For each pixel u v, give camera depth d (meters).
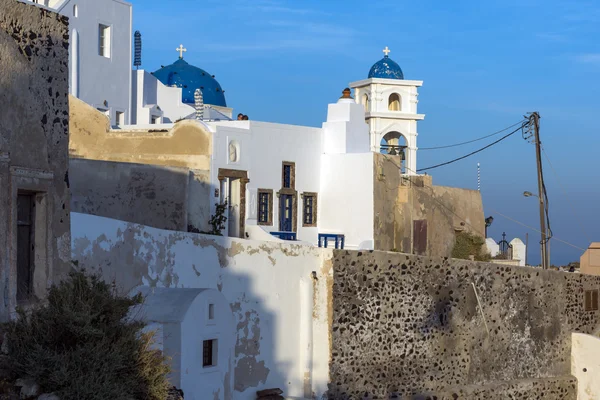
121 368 17.30
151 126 40.78
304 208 42.16
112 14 45.97
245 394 25.36
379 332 28.61
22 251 18.53
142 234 22.30
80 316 17.03
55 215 18.95
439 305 30.53
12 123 17.77
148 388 17.58
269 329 26.12
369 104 61.62
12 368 16.80
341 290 27.55
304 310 27.06
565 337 35.56
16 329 17.12
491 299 32.34
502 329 32.75
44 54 18.70
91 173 35.12
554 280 35.06
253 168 39.09
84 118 39.25
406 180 45.78
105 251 21.16
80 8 43.59
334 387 27.31
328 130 43.38
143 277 22.30
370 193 42.09
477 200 51.53
